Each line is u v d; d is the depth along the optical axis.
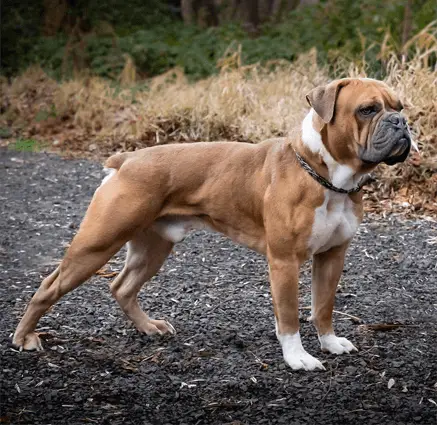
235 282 7.40
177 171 5.71
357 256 8.03
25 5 20.11
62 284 5.75
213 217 5.75
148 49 17.80
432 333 6.22
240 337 6.17
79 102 15.20
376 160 5.05
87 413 5.02
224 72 14.45
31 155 13.11
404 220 9.07
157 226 5.89
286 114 12.00
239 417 4.97
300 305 6.89
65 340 6.11
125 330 6.33
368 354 5.84
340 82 5.21
